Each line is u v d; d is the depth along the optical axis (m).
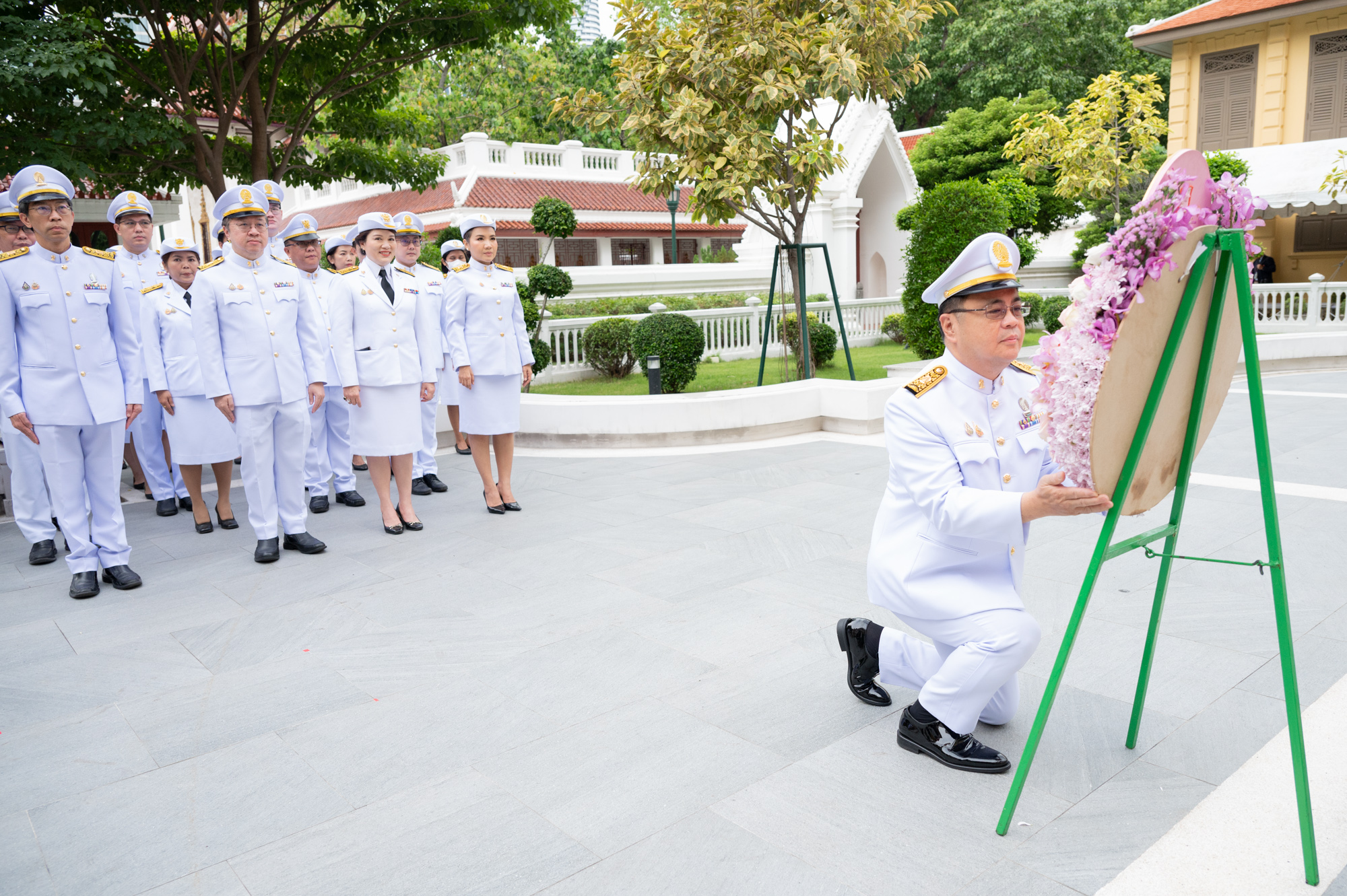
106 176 13.02
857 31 9.98
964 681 3.02
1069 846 2.70
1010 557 3.07
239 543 6.53
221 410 5.83
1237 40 21.88
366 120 14.90
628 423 9.53
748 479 7.96
